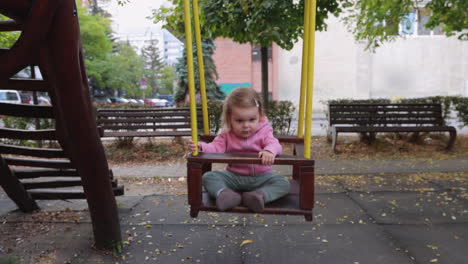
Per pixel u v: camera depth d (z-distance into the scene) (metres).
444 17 7.88
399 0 8.16
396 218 3.60
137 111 7.68
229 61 23.88
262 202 2.06
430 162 6.25
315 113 20.91
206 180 2.39
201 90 2.74
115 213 2.96
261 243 3.09
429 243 3.01
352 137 9.20
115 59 37.06
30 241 3.16
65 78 2.36
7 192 3.69
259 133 2.54
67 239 3.19
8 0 1.94
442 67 24.56
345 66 24.36
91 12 34.91
